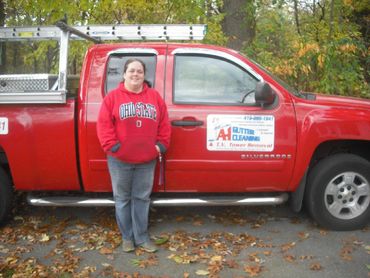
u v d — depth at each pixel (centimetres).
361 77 870
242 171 433
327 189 445
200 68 437
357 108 444
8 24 923
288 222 476
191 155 427
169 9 893
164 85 431
